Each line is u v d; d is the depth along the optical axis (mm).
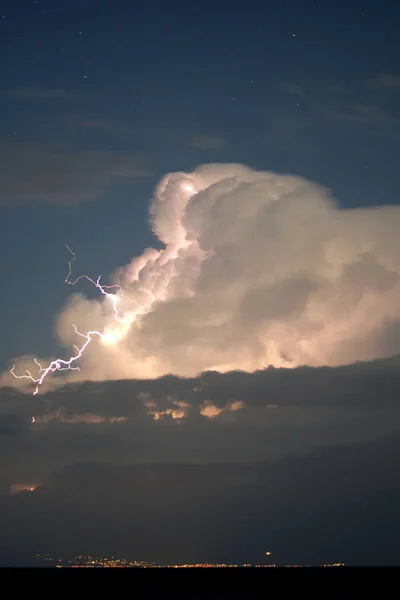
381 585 103000
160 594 85875
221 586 99750
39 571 140250
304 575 128875
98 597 80500
